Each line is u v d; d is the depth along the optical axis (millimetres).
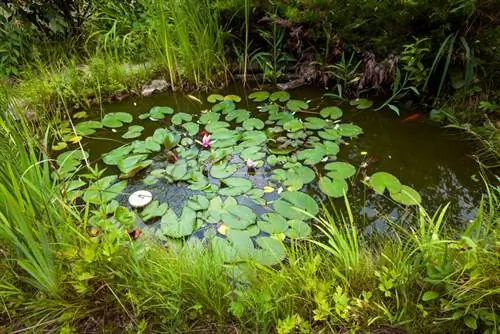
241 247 1617
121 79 2865
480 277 1241
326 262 1470
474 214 1790
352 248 1428
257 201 1859
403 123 2404
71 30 3260
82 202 1935
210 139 2289
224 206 1827
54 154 2283
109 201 1911
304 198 1860
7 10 2938
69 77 2809
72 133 2420
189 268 1414
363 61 2648
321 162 2123
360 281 1381
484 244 1341
